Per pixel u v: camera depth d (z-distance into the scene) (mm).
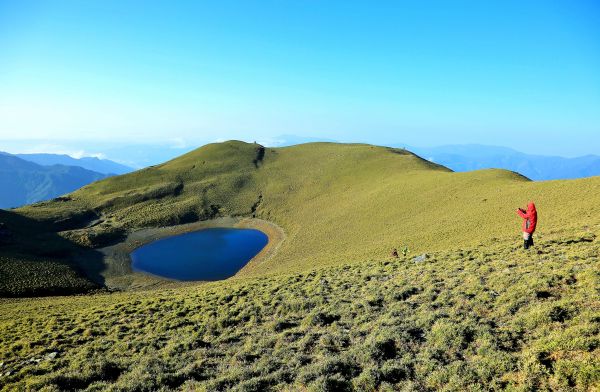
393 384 10406
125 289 66750
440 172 111312
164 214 117250
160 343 17797
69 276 66938
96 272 76562
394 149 176250
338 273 29328
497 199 66125
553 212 45938
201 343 17062
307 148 190375
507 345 11250
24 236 89562
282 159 174500
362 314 17641
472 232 51062
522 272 17703
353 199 111500
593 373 8500
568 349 9867
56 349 18469
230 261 82312
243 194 136375
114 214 117375
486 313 14367
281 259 75312
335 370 11492
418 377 10500
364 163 149000
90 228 104125
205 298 26875
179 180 146875
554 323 11750
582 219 35750
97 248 93000
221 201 130125
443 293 17625
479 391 9164
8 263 65062
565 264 17531
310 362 12891
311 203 120938
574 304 12570
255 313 21094
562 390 8500
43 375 14383
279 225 108750
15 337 21344
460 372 10133
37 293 57875
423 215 76688
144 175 150750
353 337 14688
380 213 89500
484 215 58688
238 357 14398
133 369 14156
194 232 108875
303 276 30250
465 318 13938
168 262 82500
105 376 13984
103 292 62875
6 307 38562
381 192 106500
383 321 15359
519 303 14312
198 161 168125
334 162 157375
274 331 17531
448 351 11695
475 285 17406
